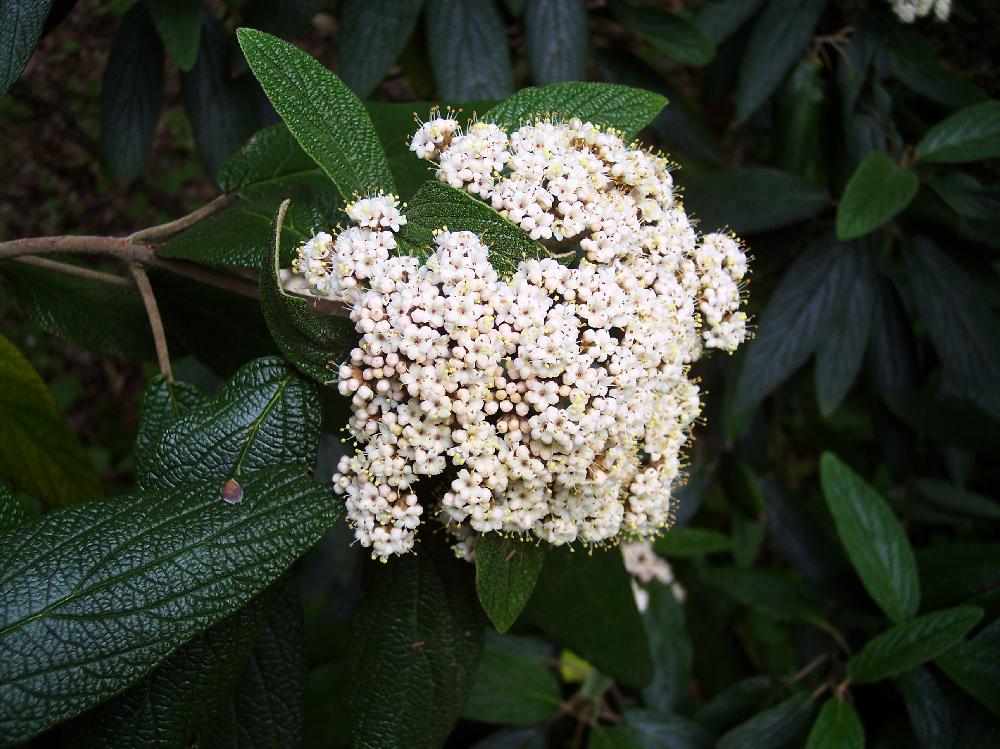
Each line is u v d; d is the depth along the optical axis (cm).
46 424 31
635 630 32
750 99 44
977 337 42
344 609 52
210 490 25
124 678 23
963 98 44
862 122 44
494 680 40
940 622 33
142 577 23
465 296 24
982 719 33
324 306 27
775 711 35
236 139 40
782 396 56
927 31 49
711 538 45
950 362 42
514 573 26
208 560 24
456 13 38
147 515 24
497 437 25
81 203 77
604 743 39
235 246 29
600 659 32
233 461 26
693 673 53
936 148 40
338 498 26
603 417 25
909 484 49
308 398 27
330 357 26
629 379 25
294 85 26
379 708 28
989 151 39
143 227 77
